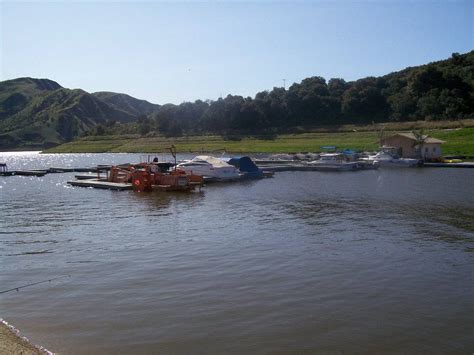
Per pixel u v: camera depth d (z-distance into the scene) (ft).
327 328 44.39
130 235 85.35
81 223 98.99
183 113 556.10
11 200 138.51
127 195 146.72
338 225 92.73
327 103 497.05
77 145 580.71
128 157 416.87
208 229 89.76
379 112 466.29
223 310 48.65
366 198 132.16
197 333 43.39
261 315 47.34
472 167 234.79
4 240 82.84
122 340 42.09
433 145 265.13
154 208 118.21
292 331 43.75
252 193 147.64
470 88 427.33
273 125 492.95
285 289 54.90
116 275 60.70
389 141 277.03
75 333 43.57
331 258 68.03
